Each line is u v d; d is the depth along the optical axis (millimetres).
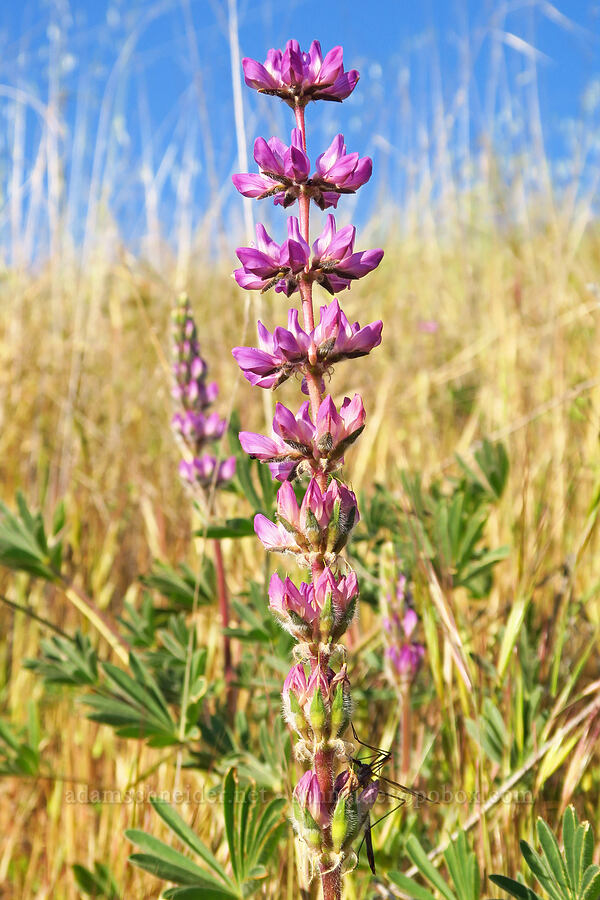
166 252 1155
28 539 607
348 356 408
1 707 747
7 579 854
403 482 622
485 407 928
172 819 469
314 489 397
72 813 585
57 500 883
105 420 1024
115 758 622
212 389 637
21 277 1110
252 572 709
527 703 542
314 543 398
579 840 423
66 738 616
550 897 430
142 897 528
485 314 1124
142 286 1004
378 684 626
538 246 1111
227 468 617
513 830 495
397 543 626
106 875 542
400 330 1180
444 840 509
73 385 904
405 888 458
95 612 609
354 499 401
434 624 536
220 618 603
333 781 394
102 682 590
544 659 578
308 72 416
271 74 417
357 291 1282
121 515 873
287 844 514
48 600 782
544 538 658
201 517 614
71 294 1160
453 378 1031
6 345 1051
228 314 1006
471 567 598
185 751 572
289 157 407
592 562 687
